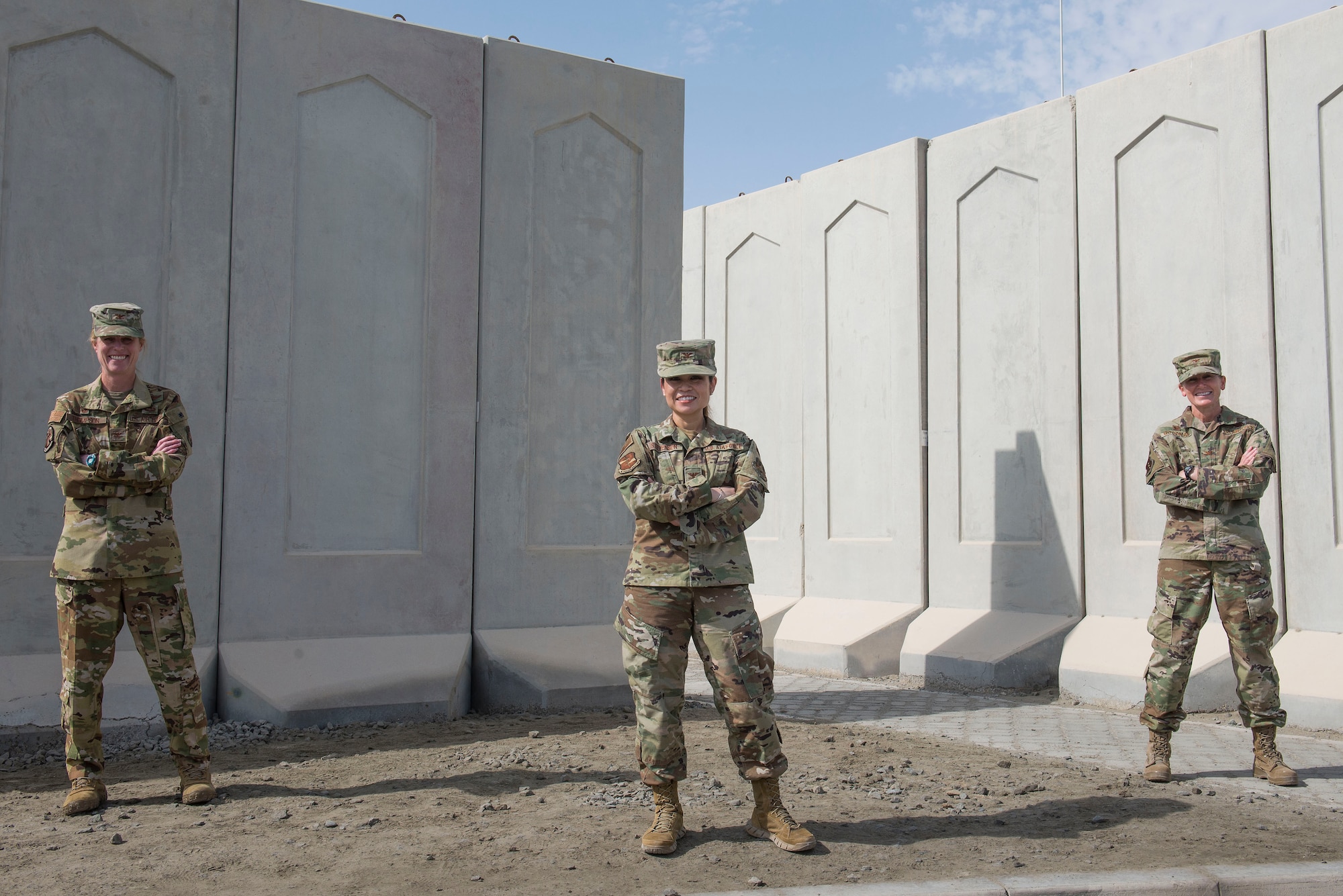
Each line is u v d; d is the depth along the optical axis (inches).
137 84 263.4
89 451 179.6
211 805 182.9
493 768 211.9
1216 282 321.4
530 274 311.1
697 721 271.4
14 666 239.0
